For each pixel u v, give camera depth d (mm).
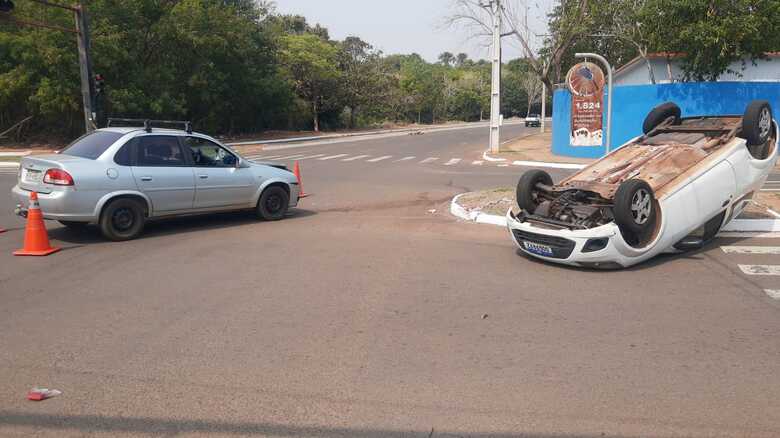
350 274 7844
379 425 4051
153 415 4180
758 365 4984
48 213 9336
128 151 9977
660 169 8539
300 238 10203
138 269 8070
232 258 8719
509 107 110312
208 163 11039
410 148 35531
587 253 7734
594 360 5098
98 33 32125
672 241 8312
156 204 10188
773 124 9492
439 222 11852
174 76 37188
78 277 7648
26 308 6430
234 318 6145
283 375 4816
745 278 7625
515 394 4488
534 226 8359
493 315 6250
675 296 6891
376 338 5605
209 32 38062
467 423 4074
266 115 49875
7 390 4551
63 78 31094
